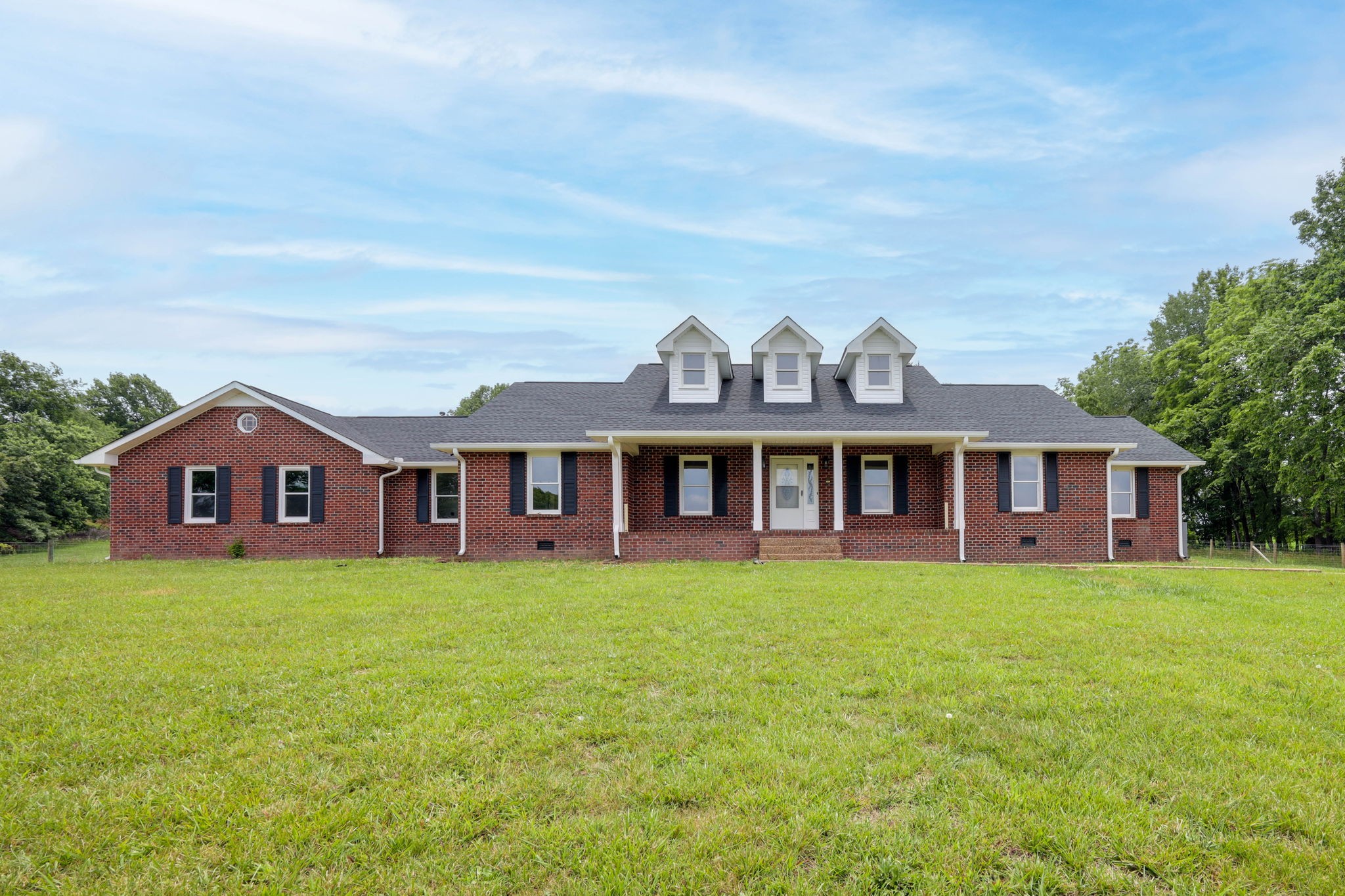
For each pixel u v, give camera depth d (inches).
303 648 281.0
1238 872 118.0
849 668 243.1
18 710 204.1
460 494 771.4
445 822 134.4
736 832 131.9
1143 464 812.6
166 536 805.9
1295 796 145.6
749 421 759.1
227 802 143.7
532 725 188.1
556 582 504.4
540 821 136.3
